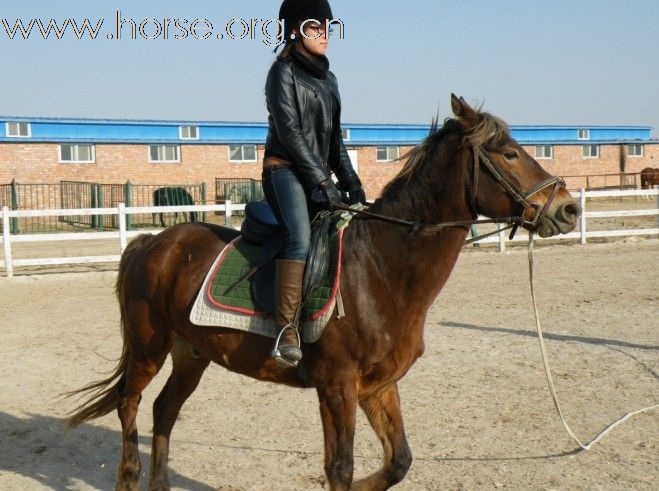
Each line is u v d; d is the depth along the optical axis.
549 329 9.02
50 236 14.00
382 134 33.94
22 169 28.52
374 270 4.00
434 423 5.91
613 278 12.57
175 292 4.57
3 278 13.38
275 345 3.97
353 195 4.47
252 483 4.92
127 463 4.71
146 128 30.56
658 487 4.65
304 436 5.74
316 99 4.09
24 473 5.17
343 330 3.94
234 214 27.83
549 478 4.83
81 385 7.12
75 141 28.98
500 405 6.30
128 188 24.20
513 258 15.30
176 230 4.86
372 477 4.12
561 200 3.85
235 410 6.37
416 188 4.04
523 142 37.38
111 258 14.23
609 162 39.09
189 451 5.49
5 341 8.82
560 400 6.38
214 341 4.39
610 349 7.99
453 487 4.75
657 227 18.47
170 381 4.94
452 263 4.02
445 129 4.04
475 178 3.89
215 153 31.48
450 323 9.45
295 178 4.12
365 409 4.18
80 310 10.58
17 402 6.64
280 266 4.04
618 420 5.83
